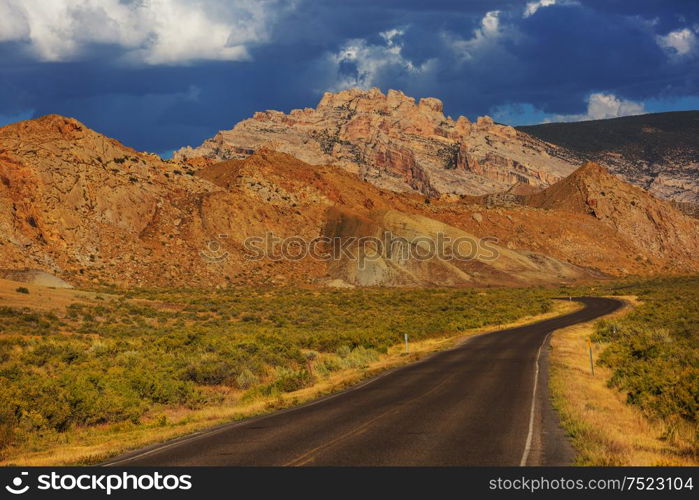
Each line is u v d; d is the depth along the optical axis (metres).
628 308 68.38
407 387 22.38
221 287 116.31
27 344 35.41
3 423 16.98
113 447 14.87
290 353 31.94
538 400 18.30
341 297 97.50
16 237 101.88
